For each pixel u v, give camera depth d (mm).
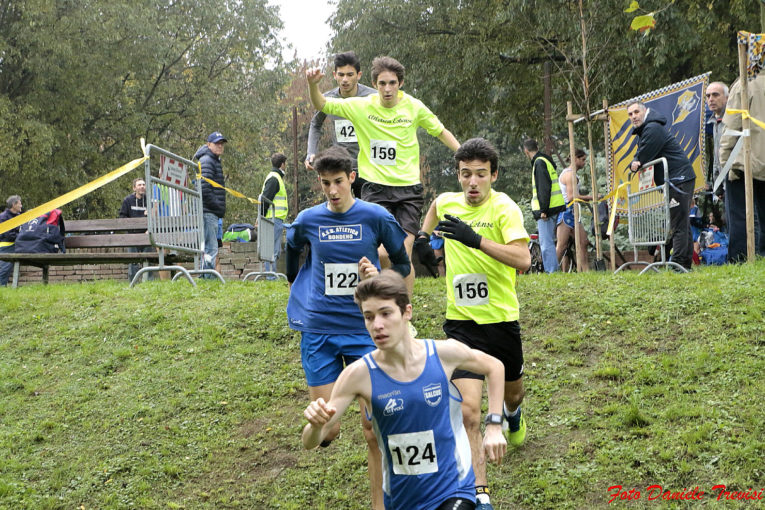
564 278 8383
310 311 4793
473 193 4633
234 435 5934
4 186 24062
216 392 6516
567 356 6414
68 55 23078
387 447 3459
